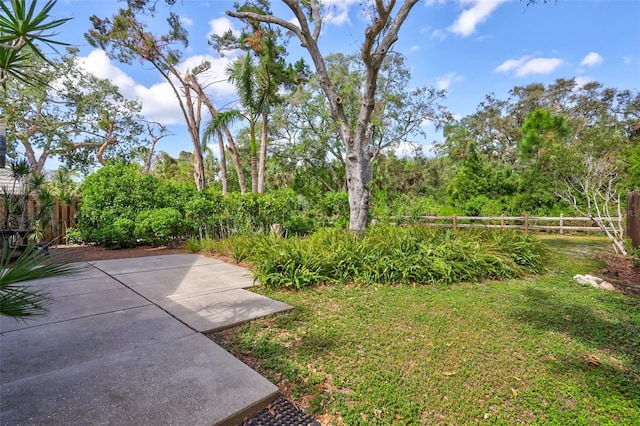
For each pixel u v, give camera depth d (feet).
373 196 49.21
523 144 39.83
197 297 13.57
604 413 6.96
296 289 15.12
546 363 8.93
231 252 22.43
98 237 25.88
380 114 64.39
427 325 11.25
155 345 8.95
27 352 8.38
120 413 6.03
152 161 81.51
